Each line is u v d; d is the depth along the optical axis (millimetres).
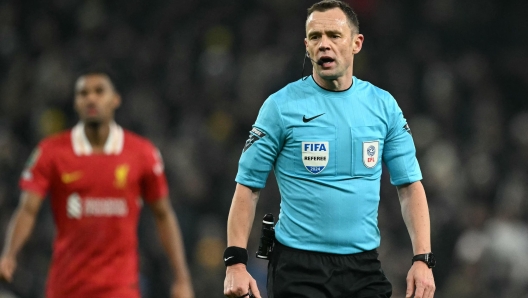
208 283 38781
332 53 15641
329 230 15688
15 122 47938
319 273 15648
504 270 38750
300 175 15820
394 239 40625
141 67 51625
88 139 23094
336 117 15844
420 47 54656
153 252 38406
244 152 16047
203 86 50938
